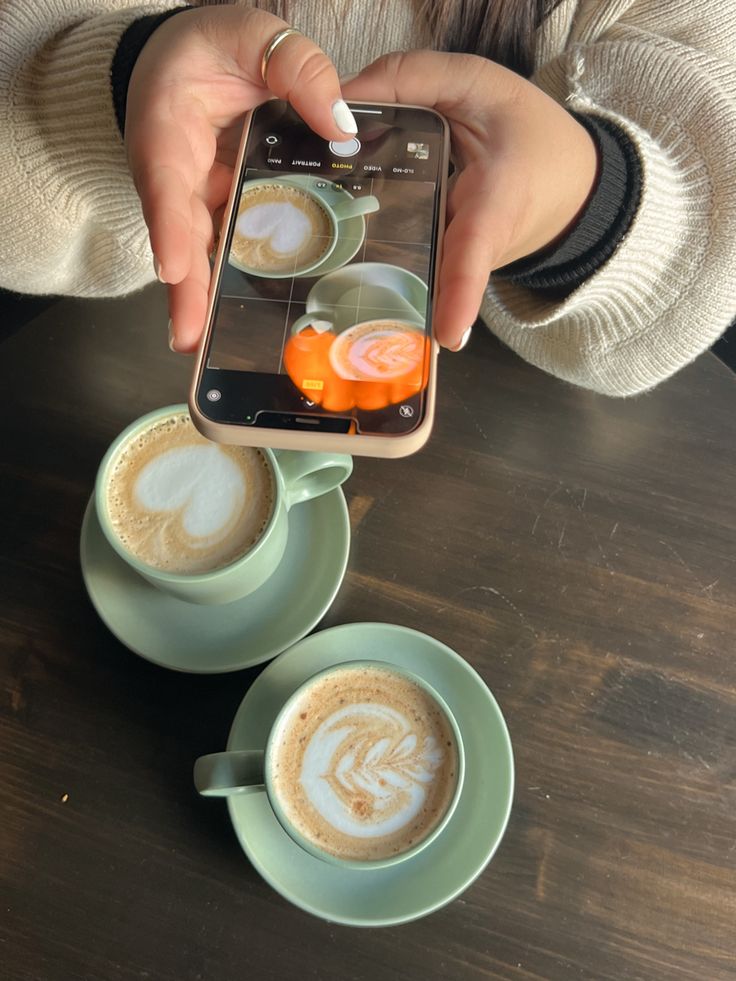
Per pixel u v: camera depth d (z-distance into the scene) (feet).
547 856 1.45
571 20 1.95
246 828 1.44
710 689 1.62
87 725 1.57
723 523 1.81
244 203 1.44
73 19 1.75
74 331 2.06
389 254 1.39
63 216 1.85
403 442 1.18
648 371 1.89
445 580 1.74
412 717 1.48
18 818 1.48
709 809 1.50
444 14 1.87
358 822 1.42
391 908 1.36
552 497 1.84
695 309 1.74
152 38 1.51
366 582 1.74
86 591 1.71
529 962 1.37
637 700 1.61
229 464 1.69
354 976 1.36
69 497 1.82
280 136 1.48
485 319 2.04
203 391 1.26
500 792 1.46
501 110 1.45
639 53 1.66
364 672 1.50
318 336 1.28
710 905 1.42
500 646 1.66
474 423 1.94
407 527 1.80
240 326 1.33
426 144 1.47
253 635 1.66
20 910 1.40
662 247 1.66
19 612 1.69
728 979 1.36
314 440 1.19
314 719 1.47
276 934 1.39
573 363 1.93
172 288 1.23
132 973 1.36
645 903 1.42
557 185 1.39
